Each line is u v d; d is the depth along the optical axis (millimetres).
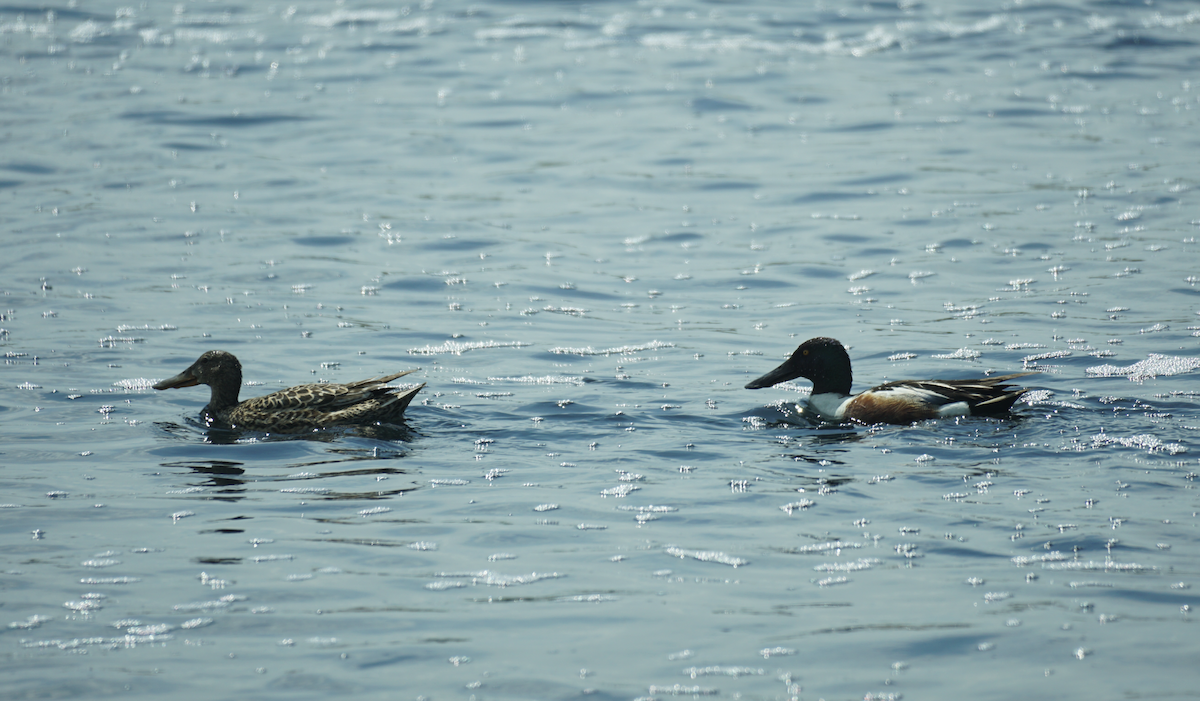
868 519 10672
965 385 13750
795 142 28469
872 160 26875
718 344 16984
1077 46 37250
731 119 30438
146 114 30312
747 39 38625
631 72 34844
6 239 21516
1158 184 24406
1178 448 12359
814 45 38031
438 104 31797
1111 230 21812
